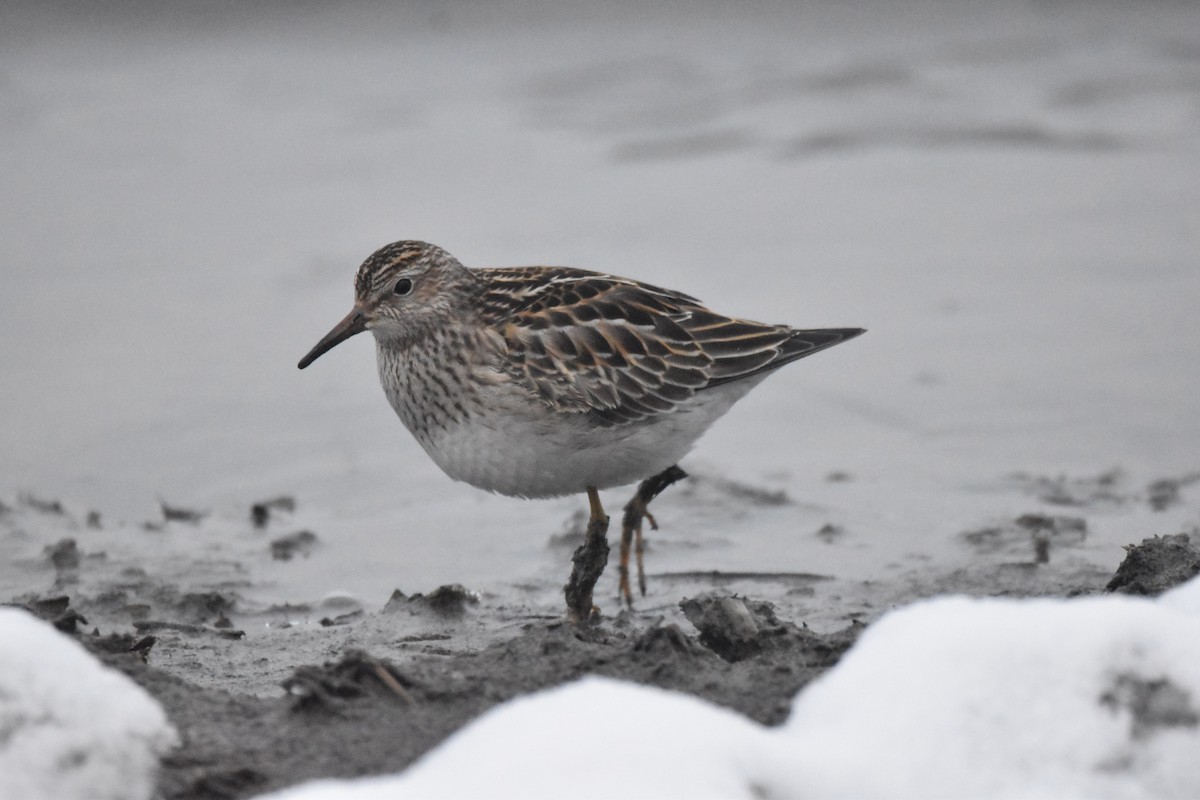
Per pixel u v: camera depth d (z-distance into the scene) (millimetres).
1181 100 24172
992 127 23359
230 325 16734
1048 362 15188
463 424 10141
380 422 14477
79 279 17969
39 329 16531
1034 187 20750
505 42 27875
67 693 5504
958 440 13562
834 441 13727
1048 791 5340
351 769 6020
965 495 12258
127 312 17016
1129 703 5484
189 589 10562
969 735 5469
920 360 15398
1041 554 10664
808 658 7238
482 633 9250
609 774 5129
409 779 5258
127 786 5578
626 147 22812
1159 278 17375
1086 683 5516
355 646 8922
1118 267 17766
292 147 22859
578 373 9992
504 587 10523
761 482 12656
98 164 22125
